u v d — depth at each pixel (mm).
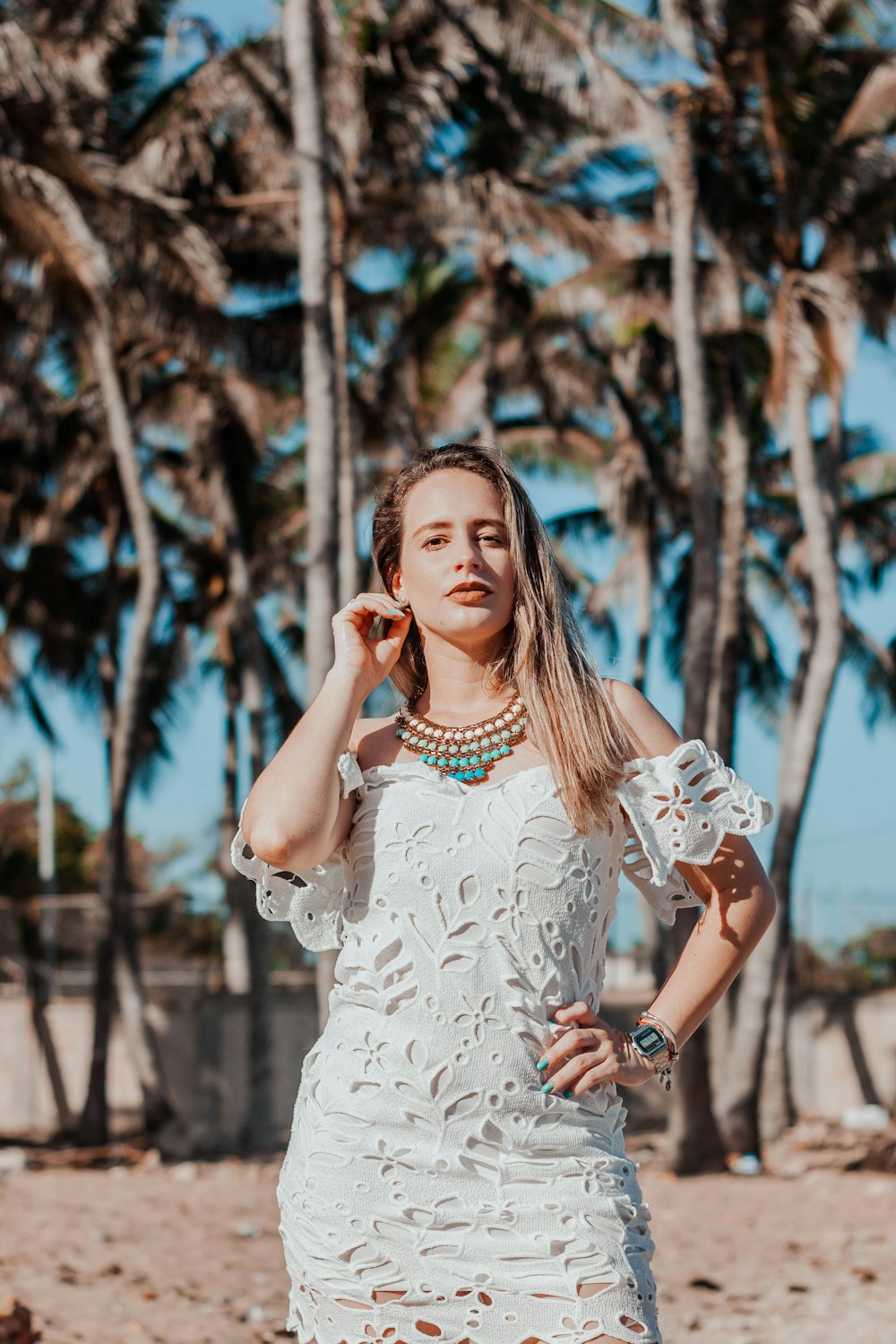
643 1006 23094
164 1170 15039
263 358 19969
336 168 16250
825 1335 6367
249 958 19344
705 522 14680
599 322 21141
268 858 2221
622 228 18266
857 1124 20031
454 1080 2133
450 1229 2127
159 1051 21062
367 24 16453
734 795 2293
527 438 21906
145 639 18719
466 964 2146
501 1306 2102
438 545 2367
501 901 2160
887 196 15281
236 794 24047
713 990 2289
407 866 2189
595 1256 2084
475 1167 2129
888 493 23828
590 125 16797
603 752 2219
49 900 22484
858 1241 9352
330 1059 2238
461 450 2430
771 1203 11445
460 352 20719
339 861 2326
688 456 14828
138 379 20922
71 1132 20984
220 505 20000
